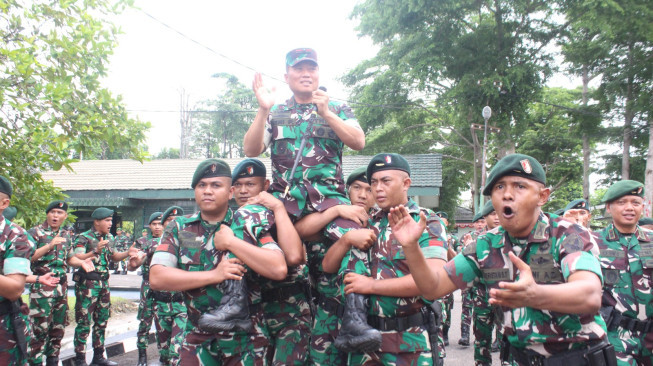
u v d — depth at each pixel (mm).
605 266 4477
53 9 6332
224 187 3783
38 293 6801
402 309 3393
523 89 22062
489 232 2896
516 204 2588
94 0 6527
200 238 3838
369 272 3574
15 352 4195
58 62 6277
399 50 23422
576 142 29266
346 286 3467
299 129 3879
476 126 22656
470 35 22219
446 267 2920
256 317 3785
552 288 2209
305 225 3807
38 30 6371
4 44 5992
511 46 22625
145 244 9359
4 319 4125
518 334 2666
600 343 2645
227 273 3393
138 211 20672
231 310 3299
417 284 2838
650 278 4379
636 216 4508
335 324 4027
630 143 22875
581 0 20047
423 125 26047
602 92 21328
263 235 3572
